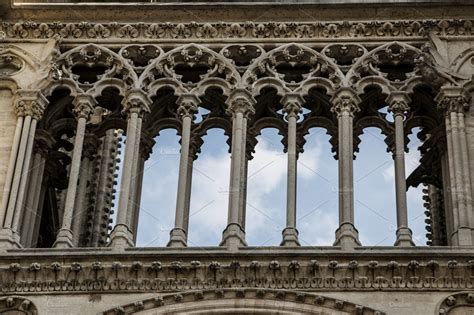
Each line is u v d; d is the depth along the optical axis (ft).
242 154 147.02
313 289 134.31
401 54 155.43
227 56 155.63
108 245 143.13
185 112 151.12
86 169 157.07
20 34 158.71
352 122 149.89
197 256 136.15
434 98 152.76
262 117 153.58
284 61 155.63
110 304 134.21
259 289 134.21
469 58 154.40
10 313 134.51
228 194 144.15
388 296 133.49
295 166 146.20
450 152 146.51
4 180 145.59
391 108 150.92
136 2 165.37
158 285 135.23
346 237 139.03
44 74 154.20
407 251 135.85
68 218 142.82
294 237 140.15
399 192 143.43
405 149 153.99
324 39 156.66
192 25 157.99
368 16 158.10
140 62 157.28
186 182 146.41
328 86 152.87
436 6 158.20
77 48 157.17
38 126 153.17
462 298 133.18
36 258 136.98
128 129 149.59
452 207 143.13
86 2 166.09
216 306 133.59
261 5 158.51
